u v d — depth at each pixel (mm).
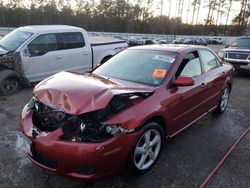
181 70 3963
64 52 7586
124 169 3174
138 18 66188
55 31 7438
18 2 55000
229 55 10422
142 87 3492
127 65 4148
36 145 2916
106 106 2842
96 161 2730
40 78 7254
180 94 3754
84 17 61250
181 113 3893
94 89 3020
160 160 3703
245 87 8570
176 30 68562
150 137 3373
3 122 4895
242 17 64438
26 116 3318
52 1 57625
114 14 64250
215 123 5191
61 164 2779
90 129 2844
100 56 8516
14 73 6703
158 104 3344
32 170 3379
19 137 3299
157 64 3963
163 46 4527
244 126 5102
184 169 3512
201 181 3273
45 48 7227
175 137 4461
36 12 56375
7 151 3820
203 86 4379
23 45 6828
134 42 36281
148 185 3158
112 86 3223
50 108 3061
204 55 4785
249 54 9953
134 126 2961
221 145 4242
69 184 3129
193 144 4234
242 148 4180
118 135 2838
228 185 3221
